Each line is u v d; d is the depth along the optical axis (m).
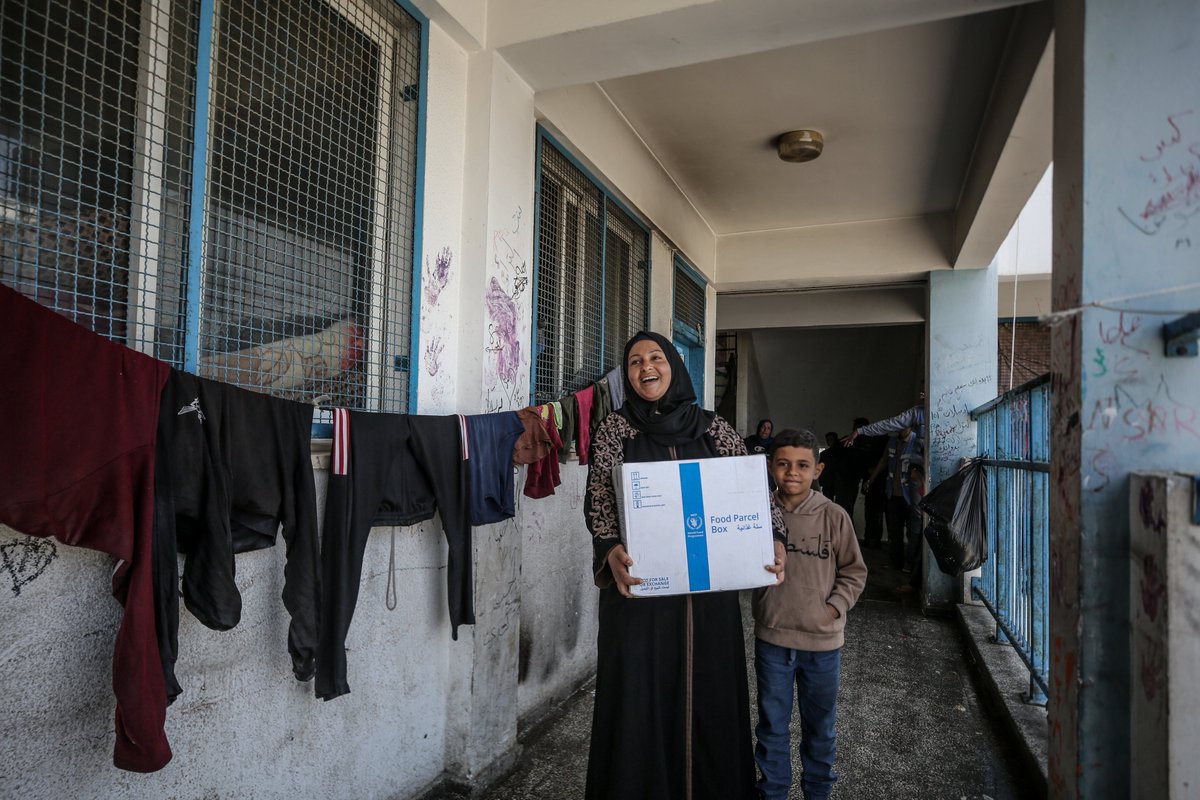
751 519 1.79
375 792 2.24
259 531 1.72
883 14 2.41
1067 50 2.10
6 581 1.34
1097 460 1.89
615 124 3.94
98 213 1.53
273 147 1.94
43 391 1.28
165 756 1.41
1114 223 1.91
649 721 1.85
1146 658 1.64
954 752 3.01
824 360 11.23
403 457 2.11
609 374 3.15
